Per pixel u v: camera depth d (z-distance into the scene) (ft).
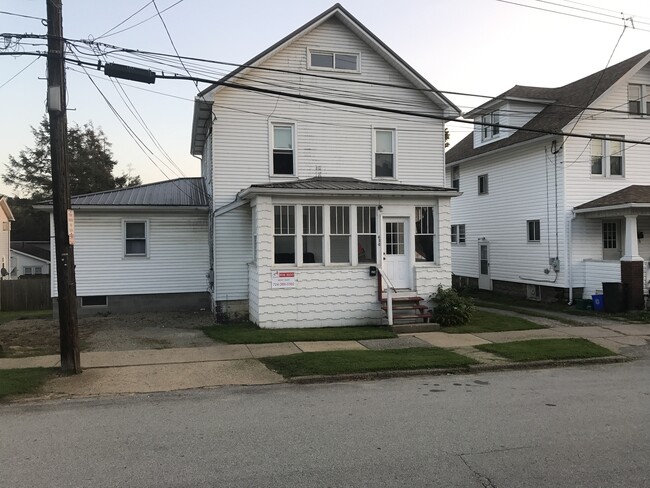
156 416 20.77
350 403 22.66
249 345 35.76
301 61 51.70
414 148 54.70
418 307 43.91
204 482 14.17
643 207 52.11
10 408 22.16
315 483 14.07
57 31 27.55
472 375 28.73
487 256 75.20
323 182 48.62
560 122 60.29
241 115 50.29
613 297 52.29
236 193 50.08
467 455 16.10
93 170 140.05
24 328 47.32
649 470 14.88
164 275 56.18
